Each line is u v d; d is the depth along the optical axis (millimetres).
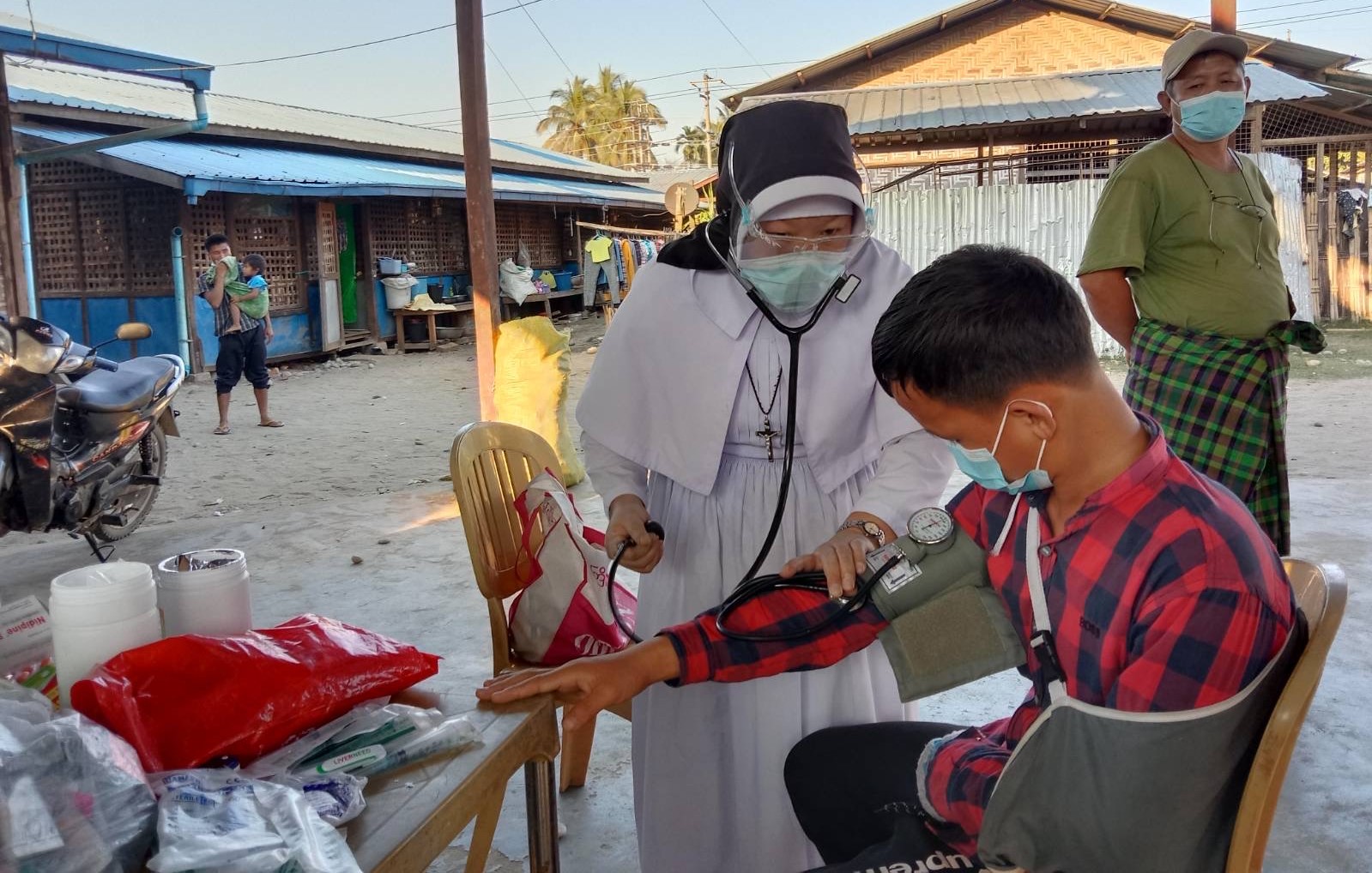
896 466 1794
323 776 1142
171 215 12281
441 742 1257
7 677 1348
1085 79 15398
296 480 7047
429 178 16266
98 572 1274
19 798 864
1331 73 16578
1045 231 12547
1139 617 1068
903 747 1600
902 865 1296
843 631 1437
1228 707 1020
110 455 4859
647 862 1938
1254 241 2768
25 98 10812
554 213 22359
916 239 12844
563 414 6348
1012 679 3379
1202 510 1076
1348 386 9633
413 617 4059
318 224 14422
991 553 1338
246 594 1372
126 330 5059
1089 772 1080
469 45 5980
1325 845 2402
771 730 1826
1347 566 4273
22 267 7535
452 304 17406
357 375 13344
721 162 1807
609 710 2602
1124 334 2918
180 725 1142
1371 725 2957
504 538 2264
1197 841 1063
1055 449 1109
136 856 954
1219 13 6398
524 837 2547
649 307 1883
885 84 19062
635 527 1817
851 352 1814
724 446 1894
